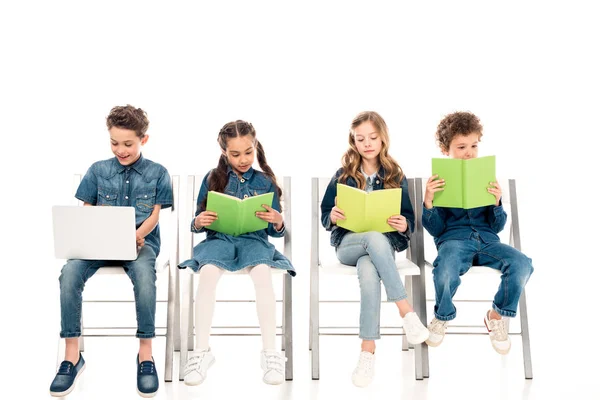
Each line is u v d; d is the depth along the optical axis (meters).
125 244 2.55
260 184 2.89
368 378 2.58
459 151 2.87
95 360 2.99
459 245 2.79
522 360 3.02
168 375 2.72
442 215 2.90
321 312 3.56
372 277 2.63
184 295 2.79
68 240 2.56
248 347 3.20
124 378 2.78
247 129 2.76
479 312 3.58
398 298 2.62
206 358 2.56
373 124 2.83
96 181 2.87
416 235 2.90
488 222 2.92
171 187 2.89
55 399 2.57
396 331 3.07
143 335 2.61
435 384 2.73
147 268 2.64
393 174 2.88
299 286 3.20
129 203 2.86
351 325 3.40
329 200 2.94
